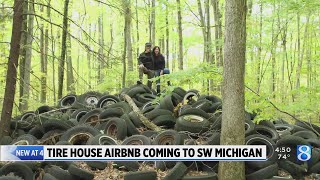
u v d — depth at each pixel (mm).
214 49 15664
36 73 18984
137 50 23828
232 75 7035
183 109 10133
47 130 9781
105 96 11828
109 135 9602
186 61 32031
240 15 6902
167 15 20172
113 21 28250
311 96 7129
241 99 7090
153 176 7453
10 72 9211
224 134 7223
